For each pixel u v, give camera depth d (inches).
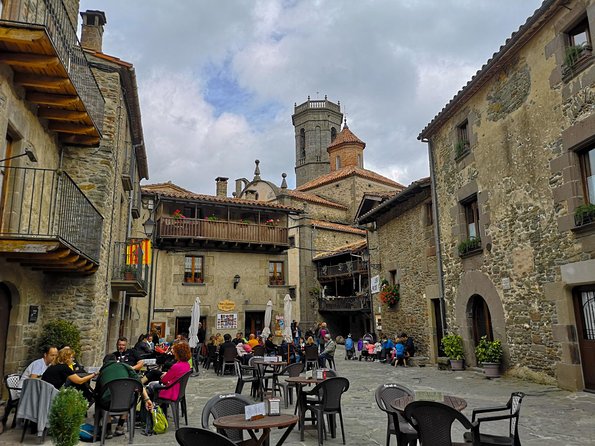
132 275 529.0
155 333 650.2
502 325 430.6
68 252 289.4
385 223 735.1
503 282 429.4
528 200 397.7
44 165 354.3
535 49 393.4
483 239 463.5
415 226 634.8
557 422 263.4
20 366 326.0
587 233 331.3
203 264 921.5
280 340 958.4
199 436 140.2
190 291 895.1
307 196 1242.6
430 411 166.6
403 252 668.1
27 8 287.3
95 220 389.4
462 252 498.9
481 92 474.0
